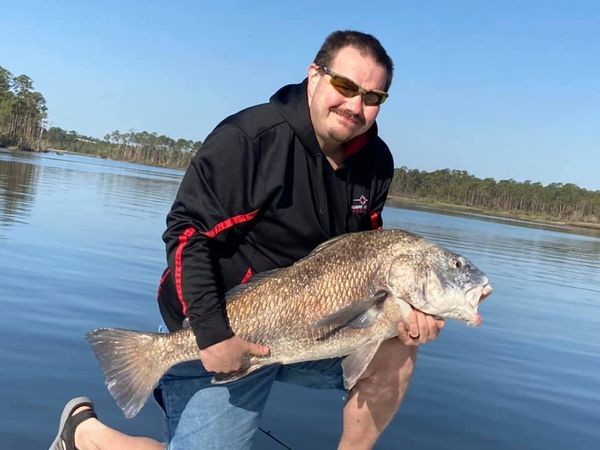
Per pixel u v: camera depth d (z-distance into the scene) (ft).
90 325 8.59
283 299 4.18
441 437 6.15
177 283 4.10
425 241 4.28
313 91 4.25
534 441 6.37
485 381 8.25
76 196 31.07
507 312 14.07
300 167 4.30
